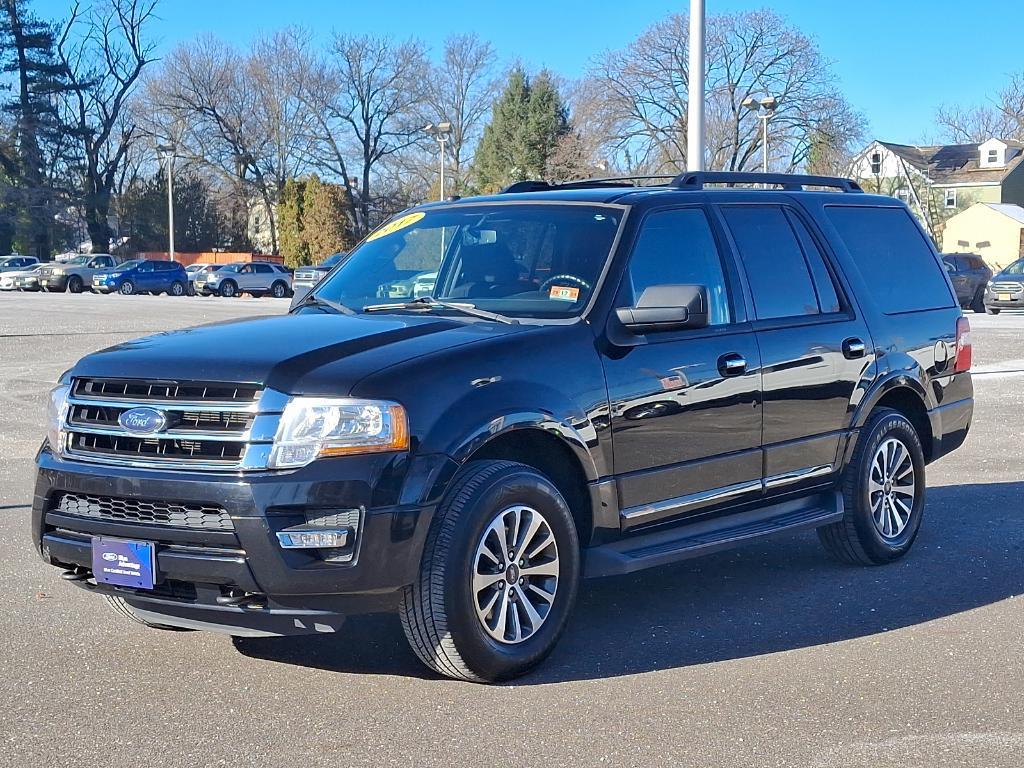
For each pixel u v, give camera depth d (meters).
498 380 4.79
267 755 4.03
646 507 5.38
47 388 14.87
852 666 5.01
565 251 5.57
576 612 5.86
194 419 4.51
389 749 4.09
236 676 4.85
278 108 77.00
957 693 4.67
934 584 6.39
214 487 4.36
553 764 3.96
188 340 4.93
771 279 6.21
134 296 49.69
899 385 6.82
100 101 73.81
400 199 78.94
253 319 5.51
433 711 4.45
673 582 6.46
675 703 4.55
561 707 4.50
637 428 5.29
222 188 78.88
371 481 4.38
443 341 4.87
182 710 4.46
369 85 77.31
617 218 5.65
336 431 4.39
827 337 6.36
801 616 5.78
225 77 76.50
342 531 4.35
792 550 7.25
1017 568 6.73
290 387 4.45
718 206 6.13
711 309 5.83
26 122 70.38
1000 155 78.12
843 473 6.54
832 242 6.70
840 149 59.34
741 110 58.34
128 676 4.86
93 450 4.68
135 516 4.55
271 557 4.32
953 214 77.69
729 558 7.05
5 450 10.68
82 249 80.94
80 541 4.68
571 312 5.29
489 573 4.68
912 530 6.98
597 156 60.94
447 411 4.58
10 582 6.36
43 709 4.47
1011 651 5.22
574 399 5.02
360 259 6.20
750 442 5.88
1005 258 68.56
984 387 15.31
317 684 4.75
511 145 78.62
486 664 4.65
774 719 4.38
